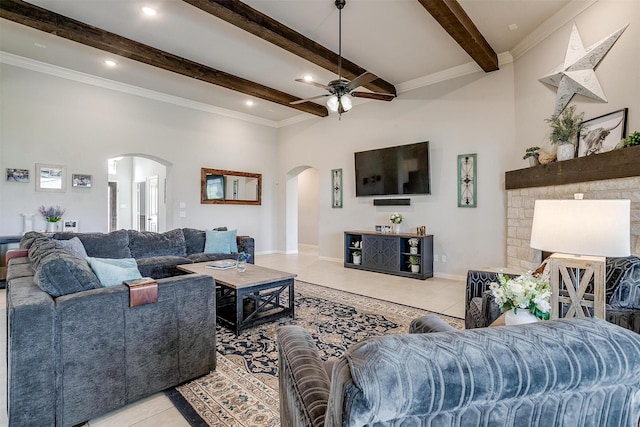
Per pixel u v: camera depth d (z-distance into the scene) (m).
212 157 6.69
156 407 1.81
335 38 3.94
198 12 3.45
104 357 1.70
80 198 5.06
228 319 3.11
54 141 4.82
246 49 4.26
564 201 1.52
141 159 9.15
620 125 2.68
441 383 0.57
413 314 3.33
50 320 1.54
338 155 6.56
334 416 0.60
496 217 4.48
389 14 3.45
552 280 1.56
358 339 2.69
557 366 0.61
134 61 4.59
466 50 3.85
